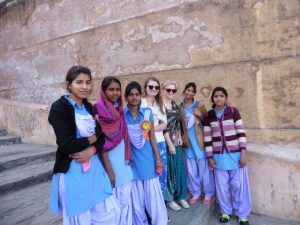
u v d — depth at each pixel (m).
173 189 3.39
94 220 2.09
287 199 3.36
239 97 3.82
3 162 4.11
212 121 3.36
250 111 3.75
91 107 2.15
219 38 3.97
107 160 2.38
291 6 3.46
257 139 3.69
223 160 3.28
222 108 3.35
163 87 3.42
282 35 3.52
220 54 3.96
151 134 2.84
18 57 6.78
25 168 4.28
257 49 3.69
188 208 3.41
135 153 2.78
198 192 3.62
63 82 5.95
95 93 5.37
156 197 2.79
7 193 3.56
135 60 4.82
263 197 3.52
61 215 3.00
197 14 4.16
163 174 3.15
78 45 5.67
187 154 3.58
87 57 5.52
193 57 4.20
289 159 3.34
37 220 2.89
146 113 2.83
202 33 4.11
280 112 3.54
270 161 3.46
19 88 6.77
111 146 2.39
